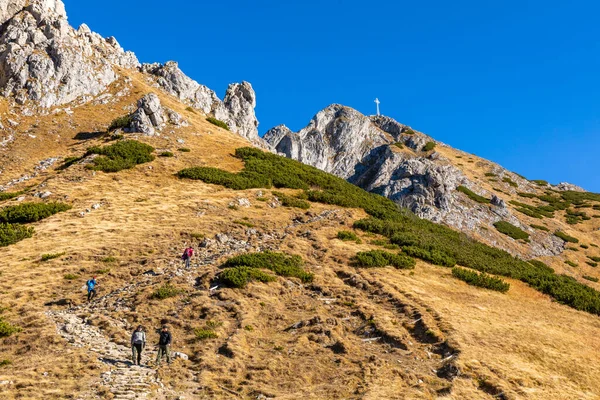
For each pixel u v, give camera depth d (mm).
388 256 40531
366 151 138625
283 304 30812
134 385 19375
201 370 21578
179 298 30141
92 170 58344
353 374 22250
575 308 39125
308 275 35031
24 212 45031
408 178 97938
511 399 20688
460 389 21297
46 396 18078
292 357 23875
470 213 89625
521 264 52000
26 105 77188
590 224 102750
